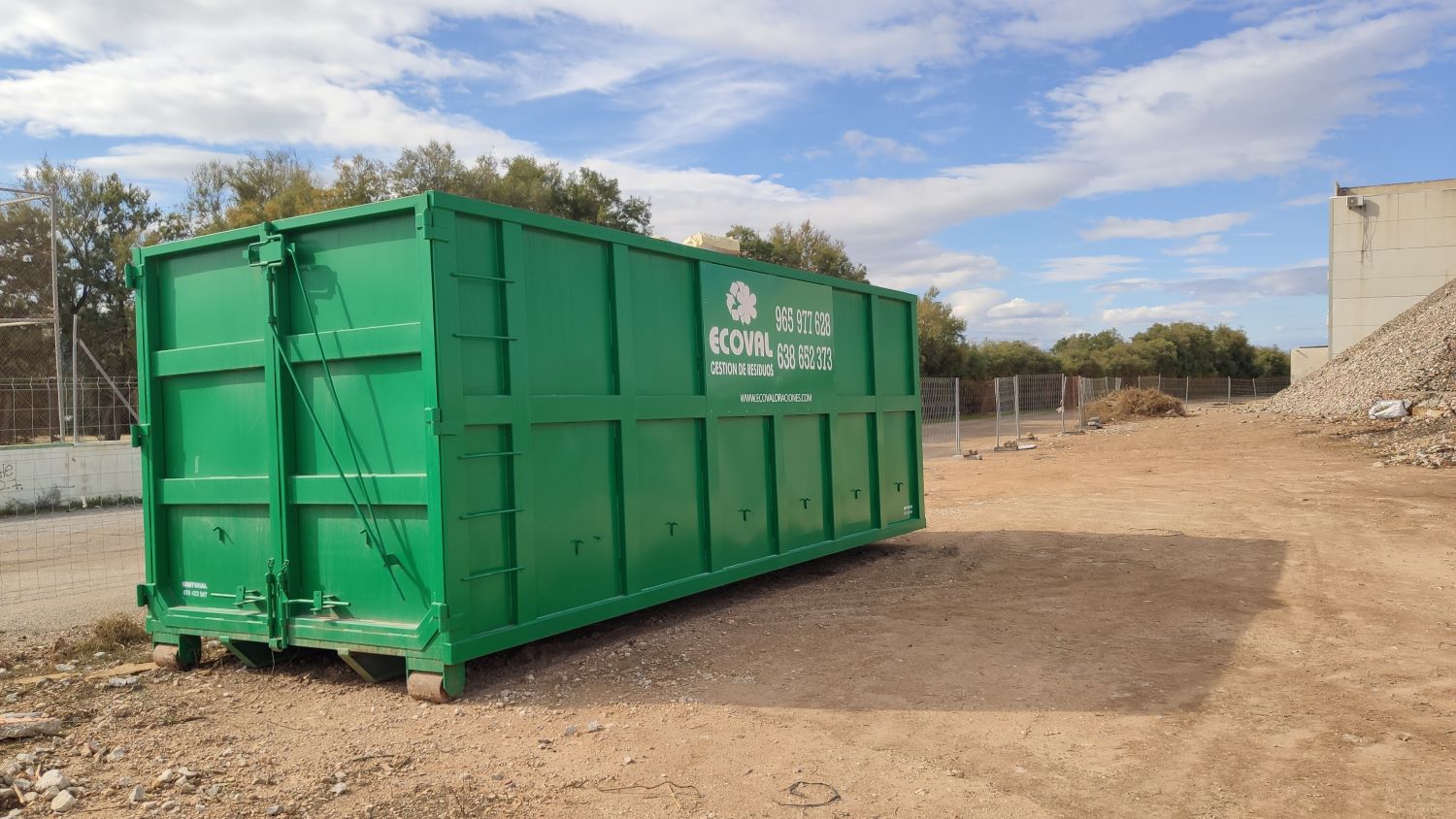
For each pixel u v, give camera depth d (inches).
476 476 221.8
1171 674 235.5
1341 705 210.7
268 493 237.5
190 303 253.1
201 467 252.4
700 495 305.7
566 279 255.0
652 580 282.0
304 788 168.6
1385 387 1045.2
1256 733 194.2
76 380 829.8
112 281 1577.3
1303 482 635.5
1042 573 370.6
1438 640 263.4
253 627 238.1
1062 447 1031.0
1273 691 221.5
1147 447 965.8
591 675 239.1
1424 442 756.6
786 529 345.4
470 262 223.6
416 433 217.8
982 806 159.9
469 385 221.1
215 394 249.8
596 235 263.1
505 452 229.1
